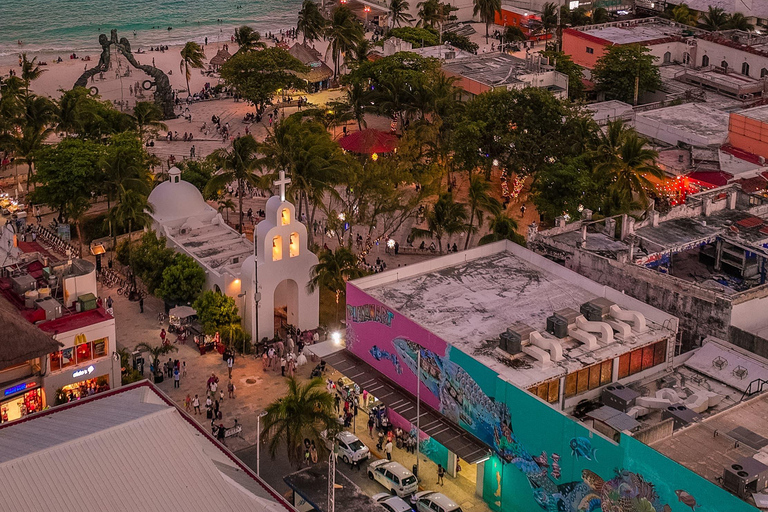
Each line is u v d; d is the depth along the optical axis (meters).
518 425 69.62
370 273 106.44
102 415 62.97
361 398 86.38
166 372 90.62
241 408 85.88
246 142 115.94
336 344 88.31
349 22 179.38
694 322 79.88
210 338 94.00
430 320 79.94
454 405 75.56
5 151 140.00
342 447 78.75
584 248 89.81
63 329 82.62
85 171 116.19
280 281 96.44
